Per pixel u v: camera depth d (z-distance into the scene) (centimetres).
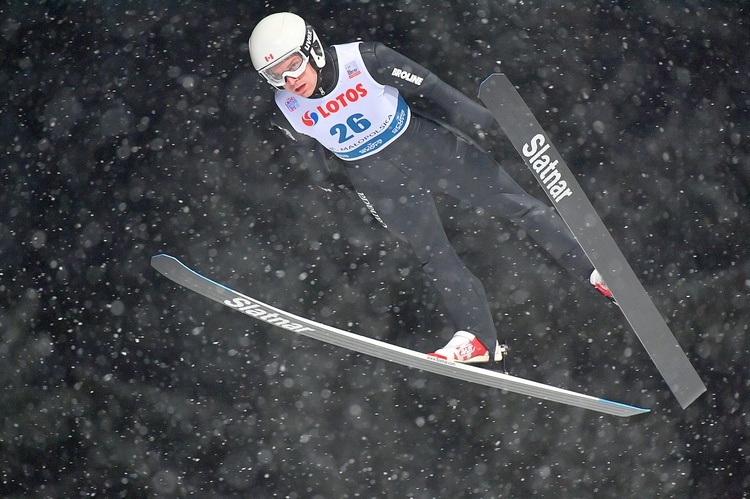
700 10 3053
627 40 2983
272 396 2678
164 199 2820
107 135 2867
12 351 2744
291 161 2834
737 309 2783
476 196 1306
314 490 2583
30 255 2808
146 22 2973
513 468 2612
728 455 2661
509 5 2998
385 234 2788
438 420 2659
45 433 2672
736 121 2914
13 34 2969
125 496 2592
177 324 2750
